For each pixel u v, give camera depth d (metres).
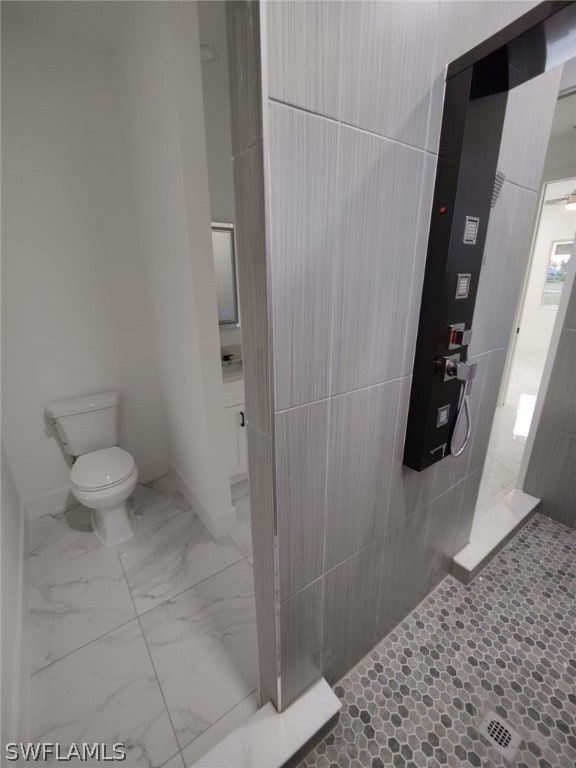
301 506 0.86
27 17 1.50
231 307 2.47
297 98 0.60
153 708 1.20
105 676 1.29
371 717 1.16
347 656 1.24
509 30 0.70
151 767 1.06
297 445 0.80
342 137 0.67
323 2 0.58
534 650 1.36
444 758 1.07
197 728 1.14
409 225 0.85
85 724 1.16
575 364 1.79
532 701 1.20
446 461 1.30
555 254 5.98
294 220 0.65
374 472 1.03
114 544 1.87
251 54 0.56
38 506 2.09
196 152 1.35
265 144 0.58
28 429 1.98
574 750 1.08
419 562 1.41
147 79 1.47
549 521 2.01
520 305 3.23
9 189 1.69
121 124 1.89
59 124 1.75
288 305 0.69
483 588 1.61
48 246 1.84
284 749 1.00
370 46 0.66
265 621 1.00
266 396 0.74
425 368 0.99
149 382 2.32
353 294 0.79
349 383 0.85
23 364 1.89
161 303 1.93
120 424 2.27
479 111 0.81
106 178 1.92
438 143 0.85
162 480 2.46
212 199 2.21
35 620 1.48
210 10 1.47
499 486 2.35
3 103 1.61
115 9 1.47
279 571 0.89
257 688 1.25
